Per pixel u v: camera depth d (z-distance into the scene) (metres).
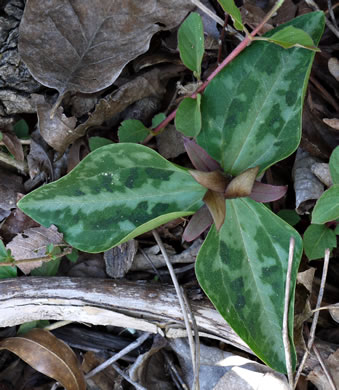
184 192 0.62
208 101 0.61
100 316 0.64
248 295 0.61
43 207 0.61
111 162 0.61
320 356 0.62
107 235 0.61
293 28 0.57
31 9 0.62
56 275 0.65
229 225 0.61
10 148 0.65
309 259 0.62
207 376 0.64
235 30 0.65
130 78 0.65
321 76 0.66
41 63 0.63
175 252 0.65
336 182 0.60
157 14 0.63
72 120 0.64
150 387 0.65
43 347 0.64
